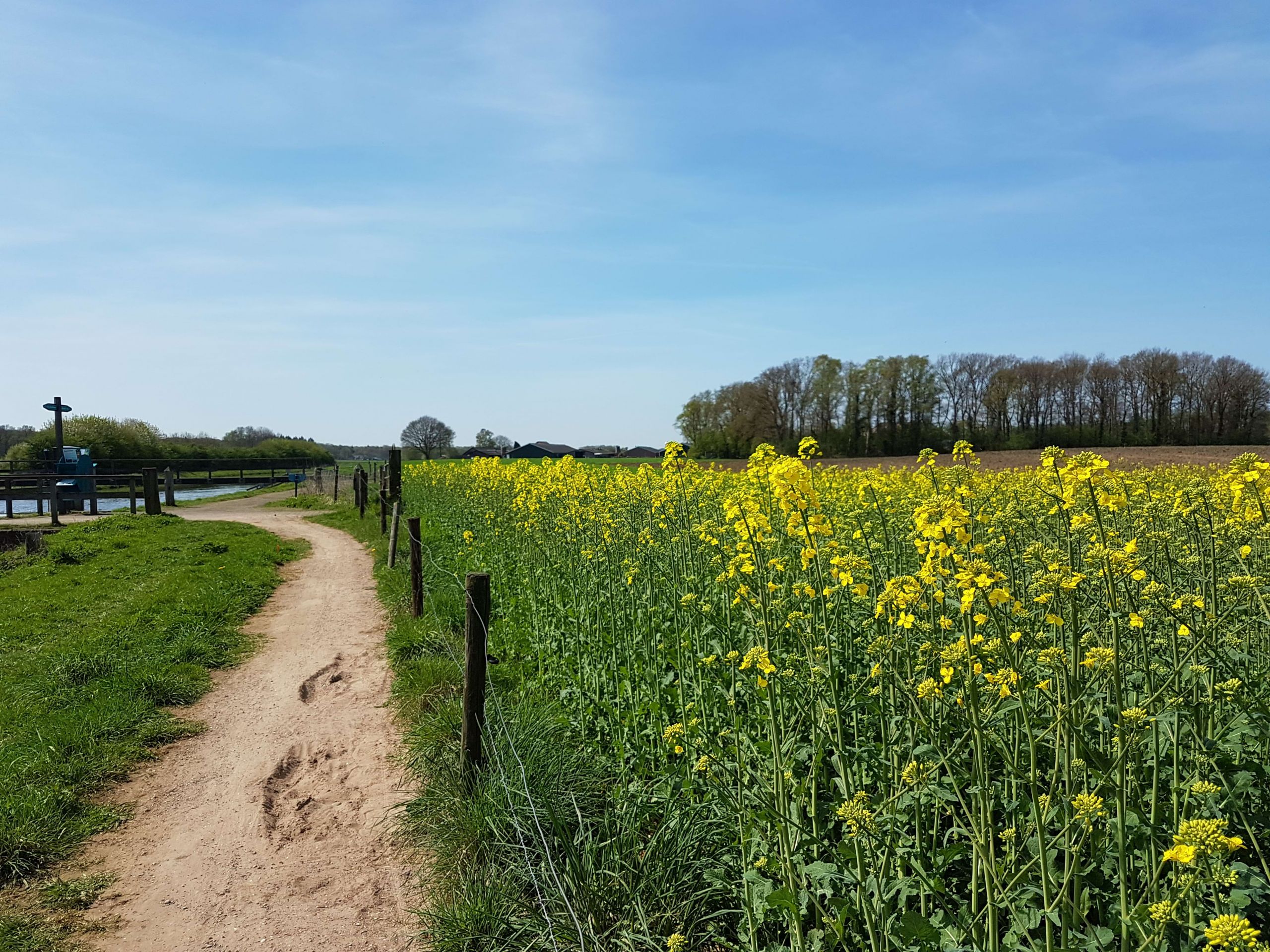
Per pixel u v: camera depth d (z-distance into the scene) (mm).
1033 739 3137
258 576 13414
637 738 5453
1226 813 3293
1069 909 2896
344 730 7113
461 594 10352
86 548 15531
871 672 4094
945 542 3660
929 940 2873
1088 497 4133
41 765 5984
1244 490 4566
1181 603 3531
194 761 6562
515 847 4570
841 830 3984
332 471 40219
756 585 5113
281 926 4477
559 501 11133
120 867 5031
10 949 4215
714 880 4051
